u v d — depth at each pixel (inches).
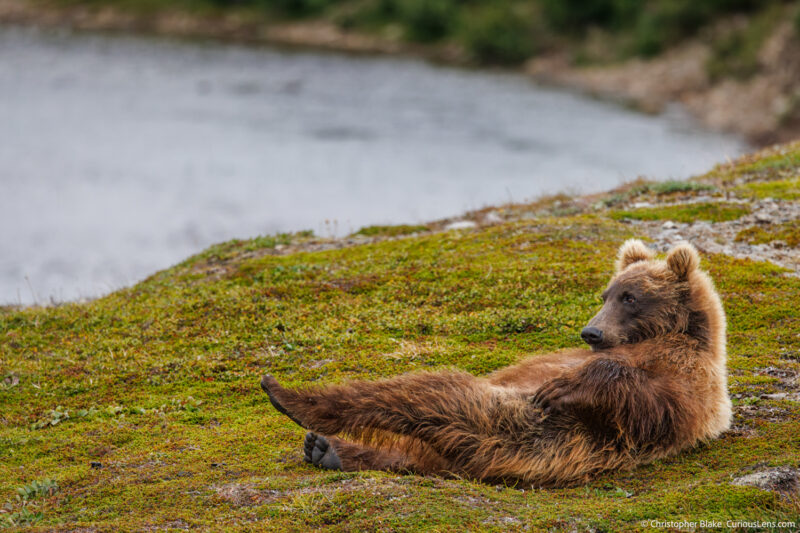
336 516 484.7
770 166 1528.1
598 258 1029.8
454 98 4591.5
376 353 830.5
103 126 3846.0
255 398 764.0
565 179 2925.7
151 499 537.3
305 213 2546.8
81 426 717.9
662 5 5265.8
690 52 4904.0
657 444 544.7
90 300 1224.8
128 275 1932.8
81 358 893.8
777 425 592.7
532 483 537.6
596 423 532.7
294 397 542.6
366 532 463.5
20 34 6904.5
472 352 813.2
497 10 5999.0
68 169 3090.6
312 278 1071.6
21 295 1779.0
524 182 2903.5
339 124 3944.4
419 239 1222.9
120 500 542.3
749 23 4773.6
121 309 1037.2
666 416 529.7
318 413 535.2
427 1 6466.5
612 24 5738.2
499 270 1016.2
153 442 667.4
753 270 969.5
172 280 1152.2
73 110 4170.8
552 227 1182.9
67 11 7829.7
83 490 570.9
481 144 3553.2
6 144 3464.6
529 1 6338.6
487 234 1189.1
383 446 556.1
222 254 1283.2
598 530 459.5
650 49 5132.9
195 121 3986.2
